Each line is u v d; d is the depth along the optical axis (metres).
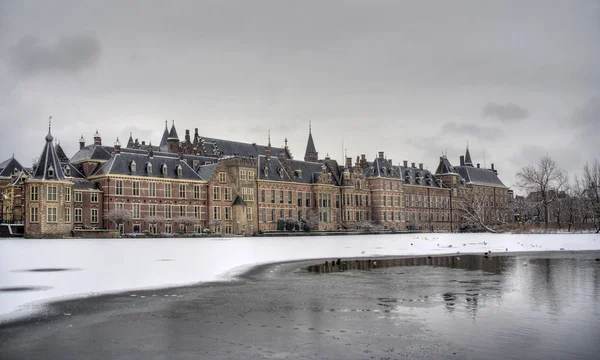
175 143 151.50
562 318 25.17
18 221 115.06
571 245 79.75
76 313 26.48
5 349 20.42
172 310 27.22
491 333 22.47
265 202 142.75
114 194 114.50
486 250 70.81
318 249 72.75
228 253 63.38
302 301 29.64
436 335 22.17
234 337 22.00
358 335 22.22
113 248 70.44
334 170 167.25
